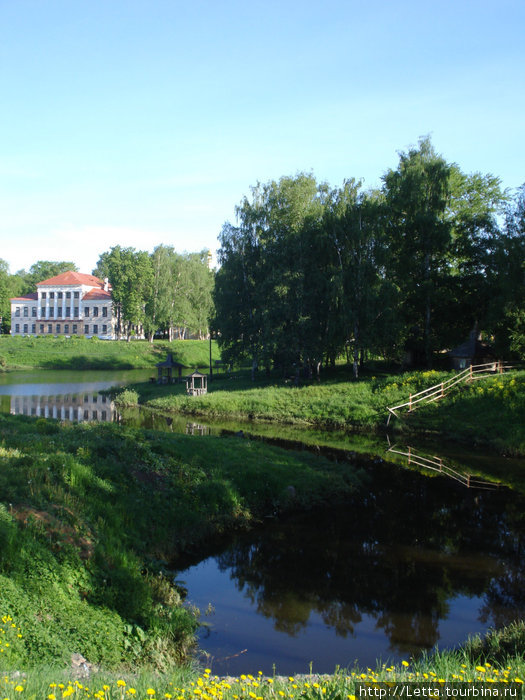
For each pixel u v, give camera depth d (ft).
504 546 51.01
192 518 51.70
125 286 320.09
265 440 103.19
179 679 23.88
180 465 61.77
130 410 145.48
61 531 37.14
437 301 144.15
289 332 148.36
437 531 55.01
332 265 151.74
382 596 40.45
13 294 418.31
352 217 144.46
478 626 36.14
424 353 160.45
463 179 167.84
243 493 60.29
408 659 31.89
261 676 25.90
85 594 33.09
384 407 121.19
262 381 169.68
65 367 279.49
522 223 129.18
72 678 23.15
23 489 41.75
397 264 149.28
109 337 369.50
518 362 134.21
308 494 63.72
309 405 130.82
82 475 48.93
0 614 28.22
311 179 164.45
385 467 83.51
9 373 256.11
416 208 146.41
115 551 38.47
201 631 34.99
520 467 84.53
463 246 149.38
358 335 145.59
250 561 46.55
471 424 105.19
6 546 32.65
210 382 183.62
